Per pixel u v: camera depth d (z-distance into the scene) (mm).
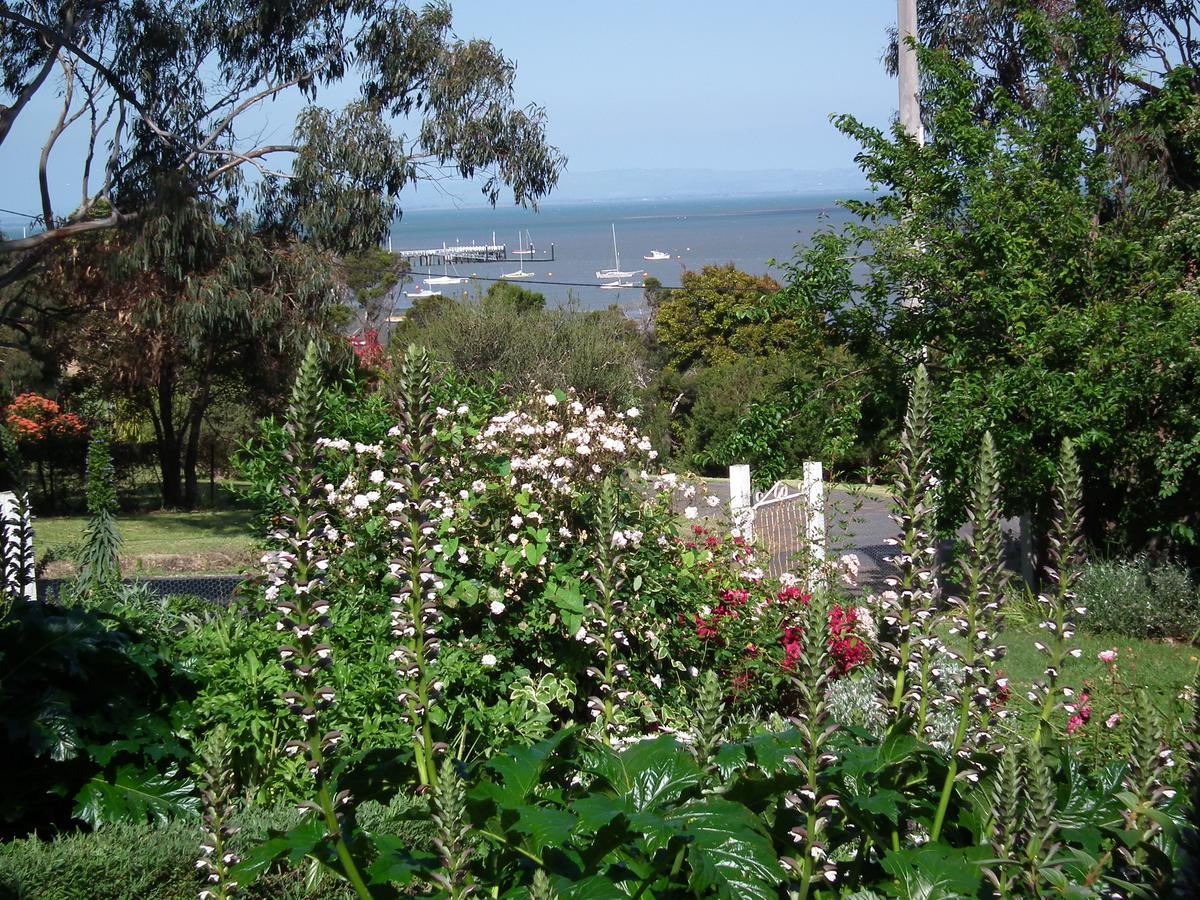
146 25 17703
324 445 5906
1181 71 10289
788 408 9625
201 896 2467
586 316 25375
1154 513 9938
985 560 2453
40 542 15000
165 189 17016
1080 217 8961
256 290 18094
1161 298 9031
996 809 2164
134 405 22984
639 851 2117
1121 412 8703
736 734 3426
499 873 2240
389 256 36375
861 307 9438
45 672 3996
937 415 8570
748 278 33531
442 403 6586
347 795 2357
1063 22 10227
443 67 18344
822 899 2297
